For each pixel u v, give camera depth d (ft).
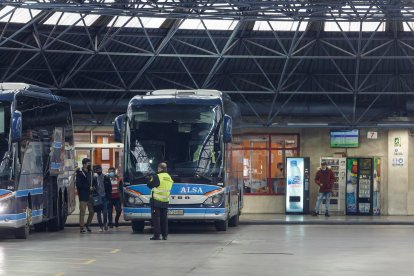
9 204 84.07
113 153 138.51
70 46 127.95
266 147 140.36
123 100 138.10
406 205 136.77
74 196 114.32
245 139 140.67
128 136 93.61
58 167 103.45
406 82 136.15
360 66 133.80
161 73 136.67
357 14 111.75
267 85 138.92
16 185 84.53
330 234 96.37
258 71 135.85
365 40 129.49
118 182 110.01
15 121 82.64
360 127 134.62
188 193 92.48
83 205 99.91
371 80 136.67
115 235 94.84
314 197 139.23
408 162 137.08
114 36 120.47
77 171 100.17
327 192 131.54
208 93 94.63
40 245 79.61
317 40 129.80
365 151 137.80
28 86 90.94
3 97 84.43
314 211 138.51
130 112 93.76
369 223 120.26
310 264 62.95
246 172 140.36
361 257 68.49
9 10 114.52
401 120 138.41
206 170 92.68
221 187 92.73
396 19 112.98
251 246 78.69
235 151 105.19
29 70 131.03
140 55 121.70
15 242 83.56
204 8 108.17
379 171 137.18
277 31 128.77
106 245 79.51
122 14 108.78
